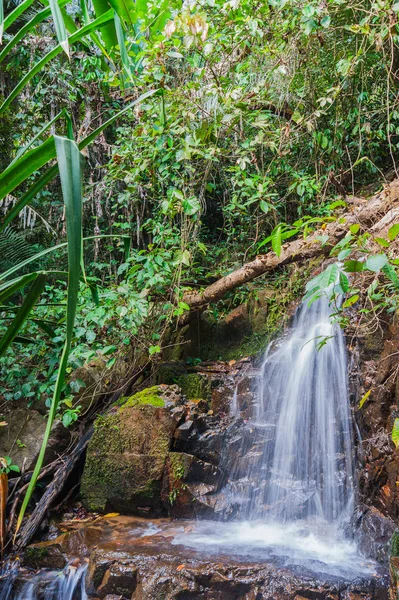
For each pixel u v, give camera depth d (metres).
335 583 2.54
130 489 3.65
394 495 2.99
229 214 5.34
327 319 4.16
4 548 3.29
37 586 2.95
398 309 3.31
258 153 4.94
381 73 4.56
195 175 4.37
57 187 6.30
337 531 3.24
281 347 4.39
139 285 4.54
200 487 3.59
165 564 2.75
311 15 3.53
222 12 3.80
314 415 3.76
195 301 4.63
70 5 5.28
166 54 3.51
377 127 5.13
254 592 2.57
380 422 3.27
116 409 4.03
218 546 3.03
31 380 4.14
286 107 4.60
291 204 5.52
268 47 3.93
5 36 5.23
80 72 5.45
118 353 4.45
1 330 4.30
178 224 5.15
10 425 4.29
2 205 5.71
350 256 3.88
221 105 3.97
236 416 4.06
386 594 2.52
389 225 2.90
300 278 4.91
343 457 3.51
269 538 3.18
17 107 5.68
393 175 5.35
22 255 5.62
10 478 4.06
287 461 3.68
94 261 5.70
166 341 4.79
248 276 4.30
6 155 5.68
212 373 4.51
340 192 4.50
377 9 3.30
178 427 3.70
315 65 4.36
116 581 2.74
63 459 4.12
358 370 3.65
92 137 1.44
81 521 3.62
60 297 4.62
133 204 5.68
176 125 3.82
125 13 2.60
